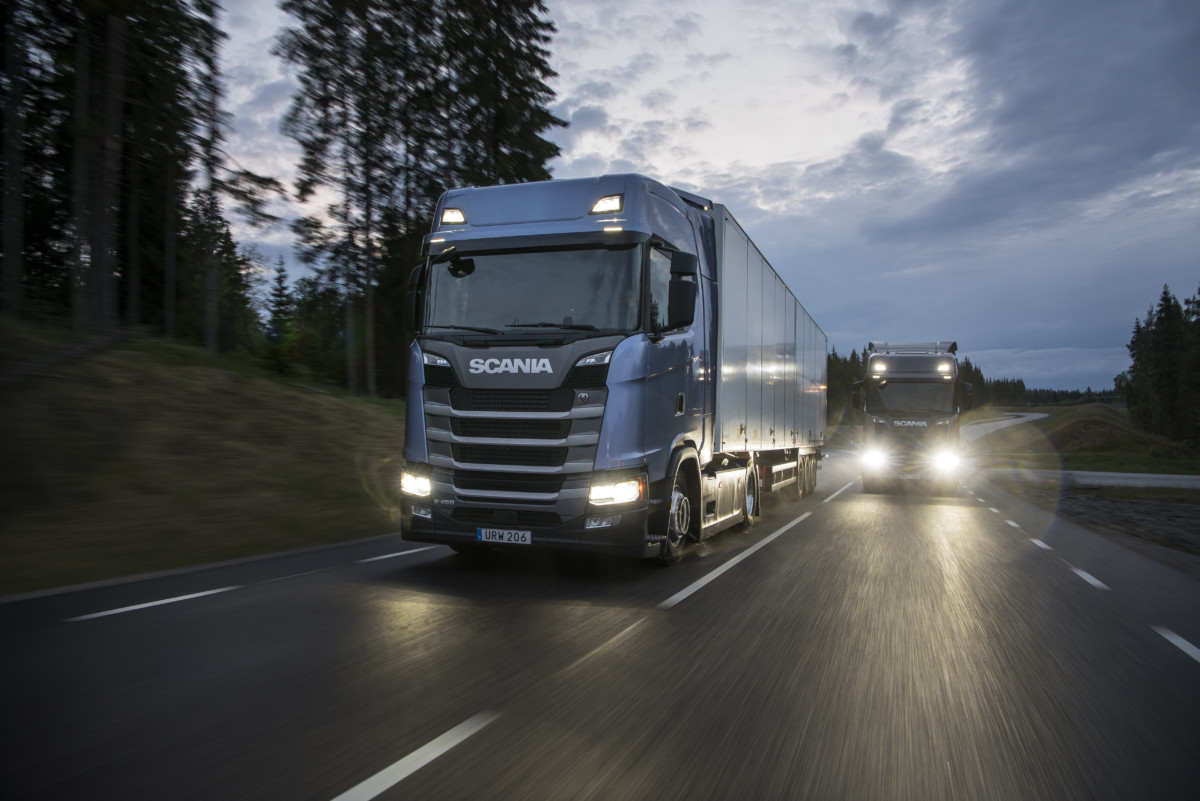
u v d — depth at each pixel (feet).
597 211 27.27
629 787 10.77
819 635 19.75
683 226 30.78
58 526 32.19
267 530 36.91
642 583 26.32
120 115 86.74
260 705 13.61
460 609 21.63
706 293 32.63
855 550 35.99
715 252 34.40
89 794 10.14
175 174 103.09
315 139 103.81
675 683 15.52
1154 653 18.88
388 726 12.76
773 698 14.74
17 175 84.17
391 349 121.19
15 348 50.44
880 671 16.74
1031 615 22.94
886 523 49.08
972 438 350.43
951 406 82.17
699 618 21.29
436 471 26.84
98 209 84.17
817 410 75.77
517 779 10.90
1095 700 15.12
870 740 12.78
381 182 109.91
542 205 27.89
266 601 22.24
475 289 27.40
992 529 47.47
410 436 27.43
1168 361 356.59
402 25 104.88
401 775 10.91
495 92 111.55
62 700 13.76
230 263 133.49
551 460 25.72
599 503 25.49
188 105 82.84
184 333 120.98
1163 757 12.31
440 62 108.99
